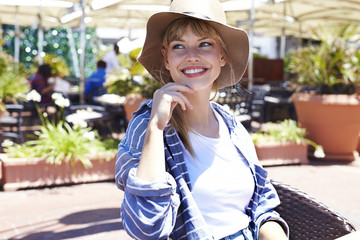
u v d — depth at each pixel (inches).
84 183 204.1
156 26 63.7
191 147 61.9
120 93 257.4
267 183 67.8
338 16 417.1
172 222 53.3
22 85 260.8
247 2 351.9
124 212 53.4
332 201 178.9
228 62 69.4
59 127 209.6
